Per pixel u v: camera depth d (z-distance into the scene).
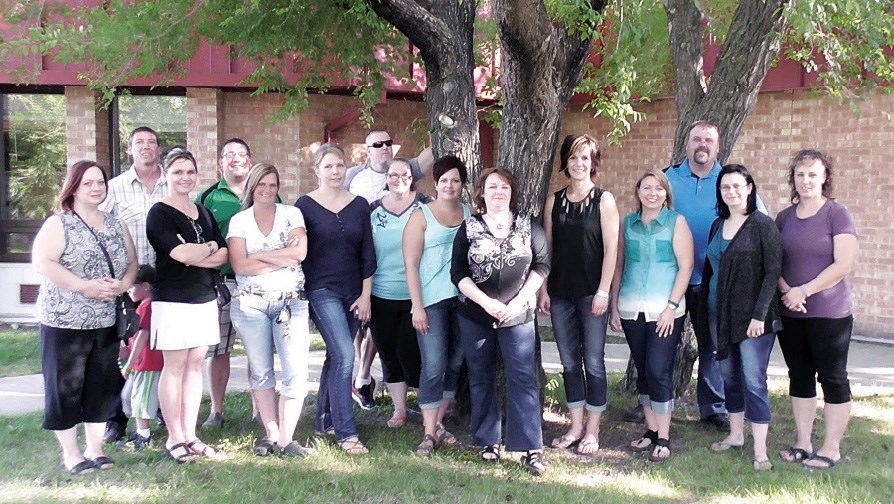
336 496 4.45
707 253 5.17
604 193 5.06
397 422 5.89
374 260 5.26
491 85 9.58
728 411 5.29
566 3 5.46
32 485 4.53
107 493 4.39
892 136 9.12
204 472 4.79
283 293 5.02
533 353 4.89
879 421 5.91
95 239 4.62
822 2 4.96
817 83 9.00
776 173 10.10
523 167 5.43
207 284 4.94
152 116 10.55
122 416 5.45
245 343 5.09
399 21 5.46
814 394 5.05
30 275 10.63
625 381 6.71
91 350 4.72
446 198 5.10
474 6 6.05
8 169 10.64
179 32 6.82
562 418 6.08
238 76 9.68
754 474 4.80
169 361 4.93
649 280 5.08
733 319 4.89
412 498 4.41
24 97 10.56
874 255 9.40
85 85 9.86
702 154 5.41
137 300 5.16
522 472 4.87
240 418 6.05
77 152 10.20
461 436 5.65
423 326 5.14
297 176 10.39
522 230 4.79
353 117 10.45
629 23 5.81
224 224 5.55
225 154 5.60
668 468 4.93
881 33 6.91
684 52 6.47
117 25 6.54
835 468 4.88
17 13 6.73
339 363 5.16
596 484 4.67
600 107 8.98
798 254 4.84
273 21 7.00
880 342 9.16
